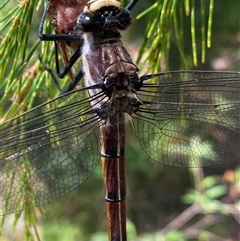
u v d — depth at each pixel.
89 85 0.39
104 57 0.39
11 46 0.38
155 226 0.68
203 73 0.40
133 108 0.40
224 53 0.57
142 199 0.70
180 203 0.69
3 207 0.39
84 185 0.64
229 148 0.41
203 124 0.41
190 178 0.69
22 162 0.39
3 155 0.39
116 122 0.40
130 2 0.40
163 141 0.41
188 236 0.58
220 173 0.69
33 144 0.39
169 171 0.70
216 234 0.66
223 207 0.51
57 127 0.39
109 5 0.39
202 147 0.41
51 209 0.63
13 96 0.39
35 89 0.39
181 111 0.40
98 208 0.66
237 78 0.40
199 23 0.50
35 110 0.39
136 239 0.52
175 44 0.52
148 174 0.66
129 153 0.63
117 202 0.41
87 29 0.39
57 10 0.39
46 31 0.39
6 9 0.42
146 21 0.50
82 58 0.40
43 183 0.39
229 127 0.41
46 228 0.60
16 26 0.38
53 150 0.39
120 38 0.40
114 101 0.40
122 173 0.41
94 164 0.40
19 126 0.39
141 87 0.40
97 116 0.40
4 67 0.39
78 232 0.64
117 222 0.41
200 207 0.57
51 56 0.39
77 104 0.39
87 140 0.40
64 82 0.40
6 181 0.39
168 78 0.40
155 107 0.40
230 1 0.51
